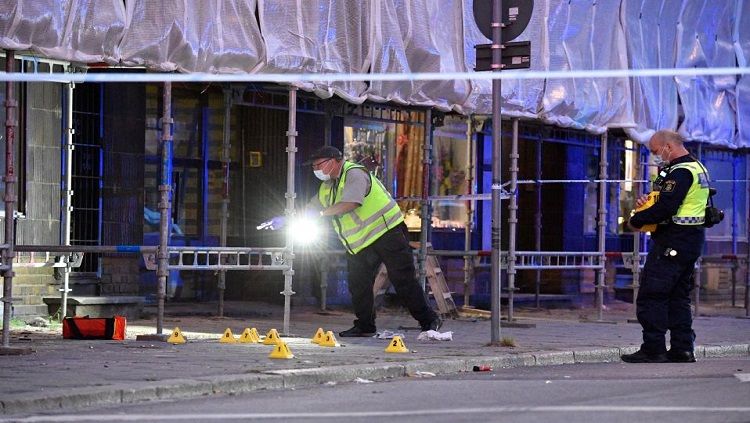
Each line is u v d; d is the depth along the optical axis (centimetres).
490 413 2145
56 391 2202
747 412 2205
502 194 4184
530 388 2538
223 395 2381
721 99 5453
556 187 5603
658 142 3306
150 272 4541
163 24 3269
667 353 3294
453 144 5238
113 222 4072
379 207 3575
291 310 4606
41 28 3002
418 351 3164
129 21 3212
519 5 3350
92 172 4019
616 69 4753
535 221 5500
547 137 5406
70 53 3095
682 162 3262
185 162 4647
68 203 3862
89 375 2450
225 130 4338
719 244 6250
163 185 3275
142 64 3253
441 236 5162
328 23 3750
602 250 4688
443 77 3438
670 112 5084
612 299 5806
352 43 3844
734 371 2992
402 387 2545
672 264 3247
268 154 4709
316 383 2584
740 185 6334
